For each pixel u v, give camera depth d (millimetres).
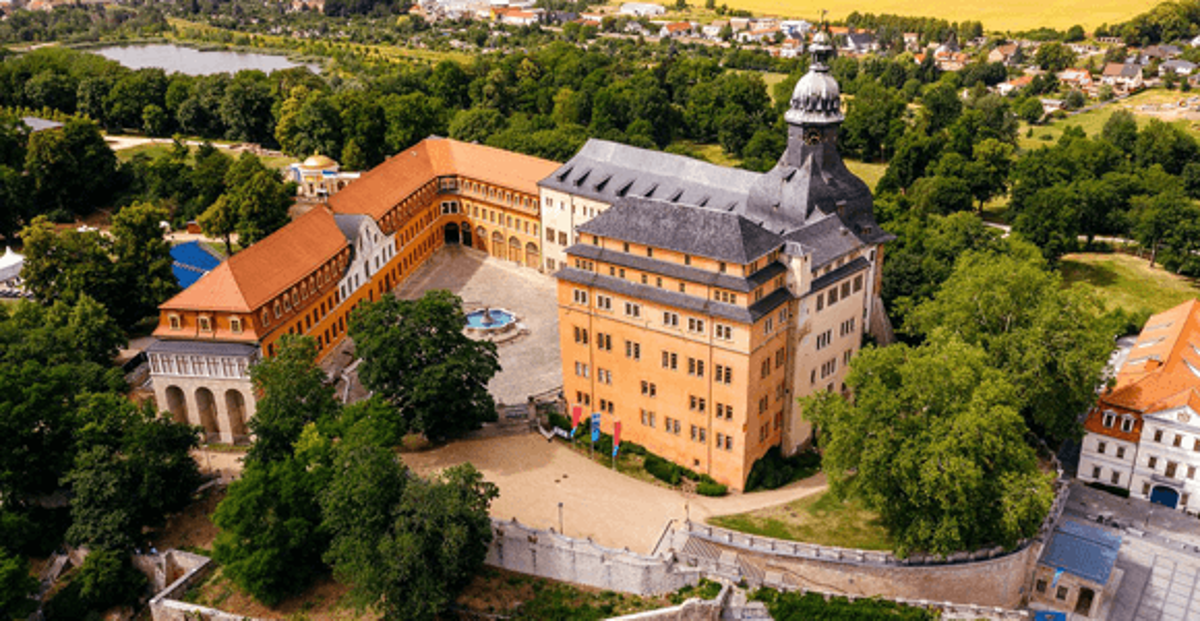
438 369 118250
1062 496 120250
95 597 108000
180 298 131625
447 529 96625
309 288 144875
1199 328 142625
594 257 120875
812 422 108938
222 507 104250
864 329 143000
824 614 98562
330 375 145250
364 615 103938
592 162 172750
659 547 105250
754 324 108812
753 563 104375
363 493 98375
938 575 103125
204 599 107500
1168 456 121312
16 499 116000
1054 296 121938
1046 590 109875
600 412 126500
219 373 129500
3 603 99000
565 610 100938
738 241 111000
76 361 134125
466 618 101625
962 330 123938
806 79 136250
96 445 112188
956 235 164250
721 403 113812
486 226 194000
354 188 173625
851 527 109062
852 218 140750
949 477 96938
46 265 154375
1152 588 110625
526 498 113875
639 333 118562
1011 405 111438
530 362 149000
